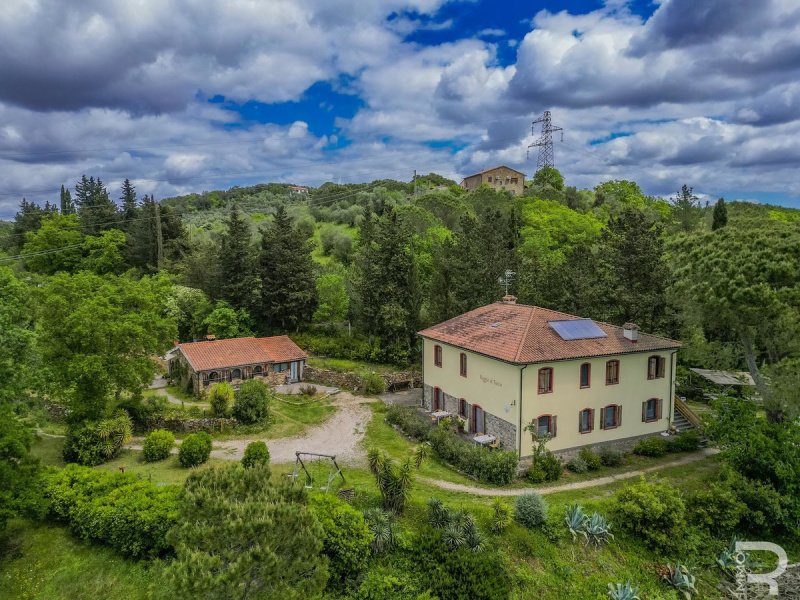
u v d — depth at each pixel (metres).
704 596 21.03
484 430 31.67
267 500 14.51
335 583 18.28
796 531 23.70
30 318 30.47
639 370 32.25
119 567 18.83
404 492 21.45
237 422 33.62
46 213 78.75
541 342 30.03
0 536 20.02
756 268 28.45
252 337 45.75
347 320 53.22
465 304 45.22
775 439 25.98
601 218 91.38
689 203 81.31
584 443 30.58
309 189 146.50
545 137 125.56
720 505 23.98
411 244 55.38
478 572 18.66
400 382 43.59
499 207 79.75
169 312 50.44
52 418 34.16
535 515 21.80
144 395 39.28
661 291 39.78
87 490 20.88
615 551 21.92
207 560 12.69
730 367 35.25
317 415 36.72
